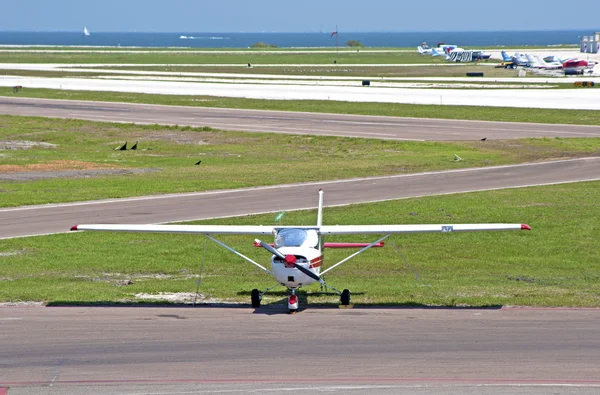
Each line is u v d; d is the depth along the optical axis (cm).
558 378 3919
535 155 16438
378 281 6900
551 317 5319
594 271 7350
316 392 3734
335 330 4962
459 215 10200
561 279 6969
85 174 14362
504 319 5266
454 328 4994
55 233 9256
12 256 8038
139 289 6469
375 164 15500
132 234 9256
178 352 4441
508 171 14462
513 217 10050
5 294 6181
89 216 10362
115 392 3759
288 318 5359
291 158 16850
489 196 11731
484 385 3822
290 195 12081
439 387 3794
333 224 9719
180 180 13600
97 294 6222
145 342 4669
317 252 5516
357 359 4278
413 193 12150
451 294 6253
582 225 9531
